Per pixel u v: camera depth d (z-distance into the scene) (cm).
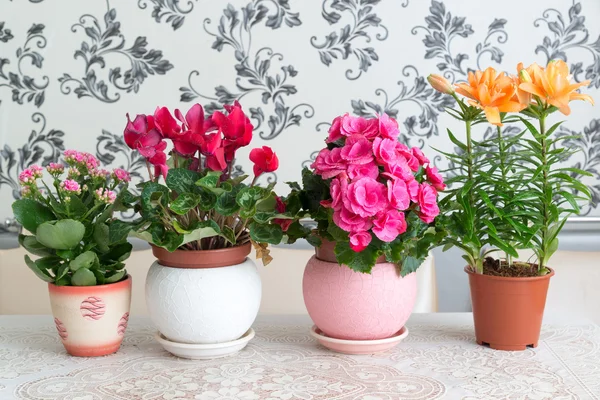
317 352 110
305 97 188
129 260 166
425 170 103
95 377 98
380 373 100
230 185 98
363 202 93
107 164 189
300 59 187
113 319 106
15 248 185
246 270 107
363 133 99
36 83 187
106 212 103
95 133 188
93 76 187
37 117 188
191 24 185
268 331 122
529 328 109
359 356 108
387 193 94
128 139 102
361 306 104
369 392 93
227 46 186
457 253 187
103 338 106
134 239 185
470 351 110
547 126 187
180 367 103
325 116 189
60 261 106
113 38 185
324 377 98
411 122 189
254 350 111
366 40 186
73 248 103
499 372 101
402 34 186
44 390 94
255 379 98
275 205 105
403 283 106
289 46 186
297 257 166
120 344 111
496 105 105
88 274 103
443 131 189
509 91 105
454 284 188
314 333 111
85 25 185
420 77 187
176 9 185
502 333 110
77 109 188
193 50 186
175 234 100
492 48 186
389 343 107
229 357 107
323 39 186
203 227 99
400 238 102
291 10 185
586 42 186
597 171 188
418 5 185
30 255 165
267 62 187
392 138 99
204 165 111
